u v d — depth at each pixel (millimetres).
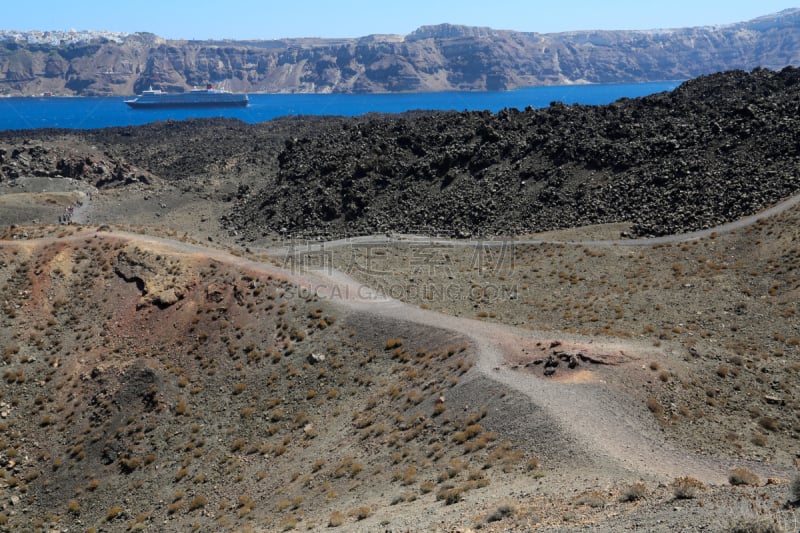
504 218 106000
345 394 52188
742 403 37312
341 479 38406
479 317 61625
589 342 46875
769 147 94250
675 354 43375
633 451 31797
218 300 68188
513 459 32875
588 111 132125
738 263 67312
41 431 53281
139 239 81062
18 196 143500
